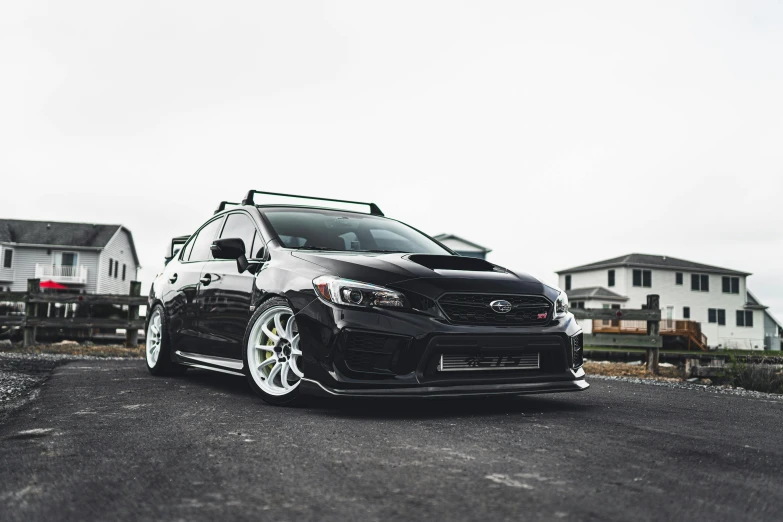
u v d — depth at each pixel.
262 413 3.42
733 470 2.29
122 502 1.85
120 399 4.02
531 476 2.13
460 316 3.42
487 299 3.49
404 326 3.31
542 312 3.66
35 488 2.01
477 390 3.38
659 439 2.84
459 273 3.58
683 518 1.73
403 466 2.25
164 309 5.39
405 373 3.32
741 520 1.73
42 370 6.09
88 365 6.80
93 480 2.09
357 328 3.30
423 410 3.59
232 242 4.25
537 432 2.94
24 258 36.38
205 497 1.89
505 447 2.59
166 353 5.36
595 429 3.06
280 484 2.02
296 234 4.35
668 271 41.22
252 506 1.81
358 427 3.00
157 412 3.46
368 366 3.32
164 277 5.61
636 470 2.25
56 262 36.75
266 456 2.40
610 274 41.50
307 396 3.54
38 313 11.12
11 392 4.45
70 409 3.60
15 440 2.74
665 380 6.96
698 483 2.10
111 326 10.57
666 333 34.44
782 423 3.47
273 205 4.82
